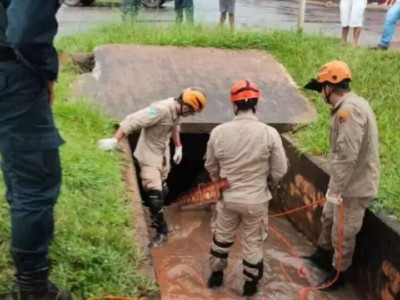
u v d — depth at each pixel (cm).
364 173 486
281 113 733
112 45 866
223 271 552
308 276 563
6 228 405
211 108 734
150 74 796
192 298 522
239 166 495
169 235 635
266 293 539
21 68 286
